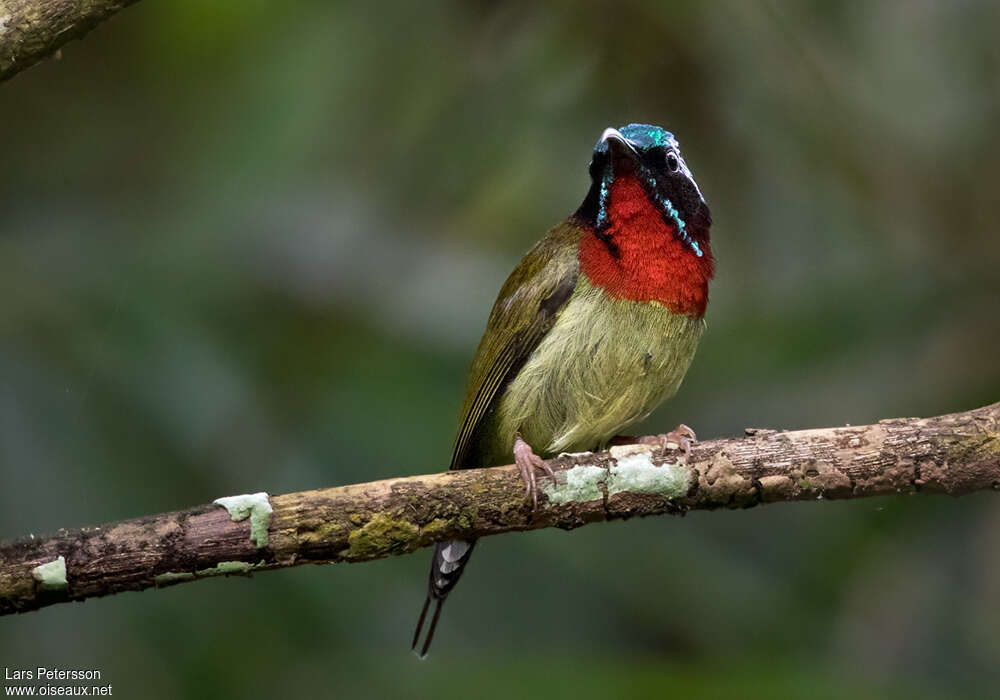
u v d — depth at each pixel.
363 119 13.99
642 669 9.68
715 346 13.07
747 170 13.59
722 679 9.71
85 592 7.08
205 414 10.20
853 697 9.73
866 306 12.58
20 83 13.16
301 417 10.94
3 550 7.00
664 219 9.02
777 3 13.70
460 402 11.56
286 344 11.65
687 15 13.47
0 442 9.29
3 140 12.89
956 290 12.43
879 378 12.06
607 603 11.23
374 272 12.75
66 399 9.64
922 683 10.95
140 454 9.72
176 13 13.72
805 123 13.66
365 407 11.18
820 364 12.40
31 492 9.23
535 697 9.62
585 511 7.89
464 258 13.59
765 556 12.14
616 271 9.00
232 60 14.00
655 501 7.93
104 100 13.57
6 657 8.92
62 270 10.53
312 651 9.77
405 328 12.26
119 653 9.14
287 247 12.59
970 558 11.78
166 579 7.20
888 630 11.56
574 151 13.99
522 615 11.11
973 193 13.41
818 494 7.95
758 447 7.94
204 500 9.88
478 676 9.67
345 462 10.83
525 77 13.94
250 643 9.57
